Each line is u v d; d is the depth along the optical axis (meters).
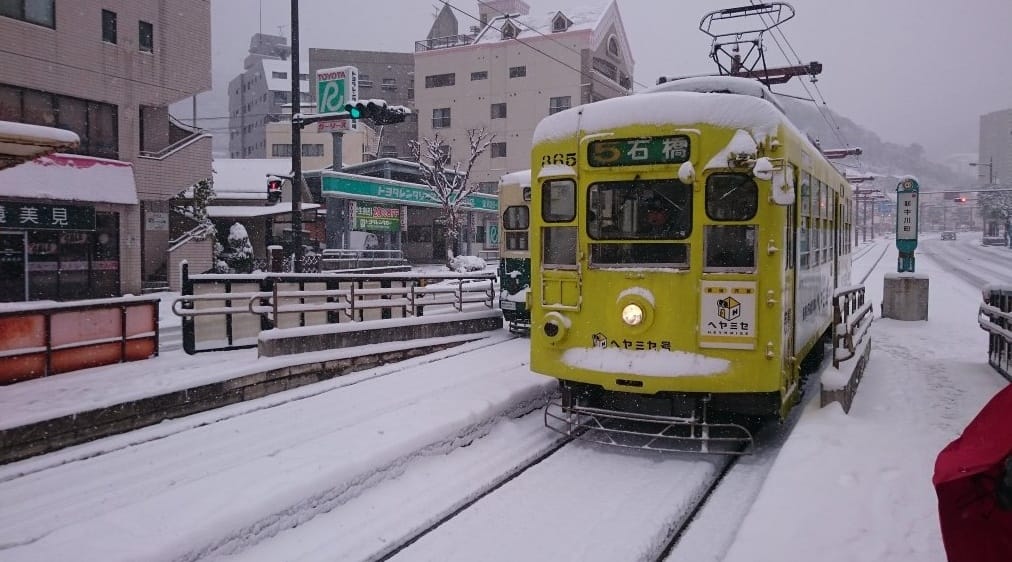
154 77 23.17
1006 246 58.19
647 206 6.29
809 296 7.60
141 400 6.96
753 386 5.94
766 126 5.99
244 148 75.69
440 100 47.72
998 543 2.24
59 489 5.31
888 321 15.08
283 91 69.75
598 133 6.42
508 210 13.24
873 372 9.29
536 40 45.00
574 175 6.55
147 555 4.02
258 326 10.86
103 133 21.67
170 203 27.02
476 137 45.91
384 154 55.38
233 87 79.38
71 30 20.45
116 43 21.89
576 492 5.53
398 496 5.41
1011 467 2.11
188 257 24.86
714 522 4.99
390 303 11.45
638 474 5.93
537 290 6.84
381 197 30.75
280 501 4.80
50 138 6.22
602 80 45.66
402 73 59.41
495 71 46.16
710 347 6.06
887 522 4.21
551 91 44.81
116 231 21.95
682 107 6.15
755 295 5.95
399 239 34.78
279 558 4.42
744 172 5.99
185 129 25.91
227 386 7.89
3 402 6.77
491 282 14.05
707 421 6.64
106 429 6.65
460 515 5.09
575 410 6.74
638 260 6.33
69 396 7.02
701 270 6.09
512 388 7.75
